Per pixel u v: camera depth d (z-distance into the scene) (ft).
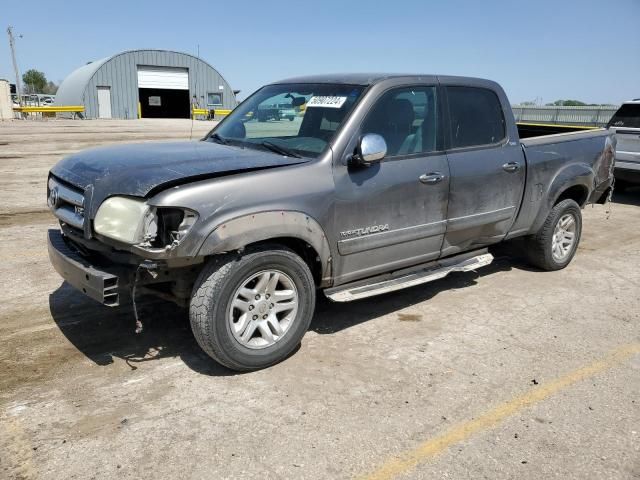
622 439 10.99
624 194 39.42
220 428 10.93
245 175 12.34
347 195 13.75
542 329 16.03
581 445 10.77
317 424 11.13
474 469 9.99
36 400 11.74
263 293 12.84
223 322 12.19
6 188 35.65
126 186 11.75
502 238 18.61
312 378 12.87
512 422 11.42
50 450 10.15
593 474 9.98
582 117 65.77
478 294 18.71
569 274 21.11
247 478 9.58
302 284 13.29
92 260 12.67
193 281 12.84
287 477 9.63
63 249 13.30
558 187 19.75
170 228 11.57
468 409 11.84
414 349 14.49
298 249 13.83
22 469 9.64
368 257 14.67
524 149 18.40
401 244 15.25
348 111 14.26
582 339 15.44
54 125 102.53
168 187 11.58
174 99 181.37
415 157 15.23
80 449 10.20
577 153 20.52
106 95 170.60
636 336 15.75
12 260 20.75
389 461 10.12
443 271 16.57
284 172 12.87
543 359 14.20
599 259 23.22
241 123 16.70
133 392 12.12
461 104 16.69
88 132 82.53
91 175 12.57
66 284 18.30
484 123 17.37
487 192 17.15
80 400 11.78
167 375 12.85
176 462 9.93
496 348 14.73
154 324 15.43
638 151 33.45
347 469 9.88
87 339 14.51
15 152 54.70
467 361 13.94
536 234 20.27
